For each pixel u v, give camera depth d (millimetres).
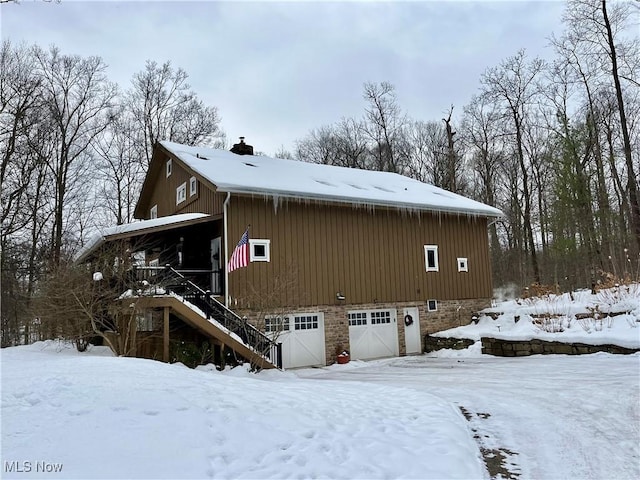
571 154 19812
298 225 15242
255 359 12508
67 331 13203
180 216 14219
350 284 16078
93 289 12453
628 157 19984
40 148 24969
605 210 22516
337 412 5801
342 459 4297
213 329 12008
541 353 12758
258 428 4797
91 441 4160
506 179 33062
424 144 37500
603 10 20688
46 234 25719
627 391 7117
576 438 5387
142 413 4895
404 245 17594
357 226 16547
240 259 12680
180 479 3596
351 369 14109
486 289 19516
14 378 6766
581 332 12312
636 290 13586
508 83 27422
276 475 3850
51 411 4961
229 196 13758
